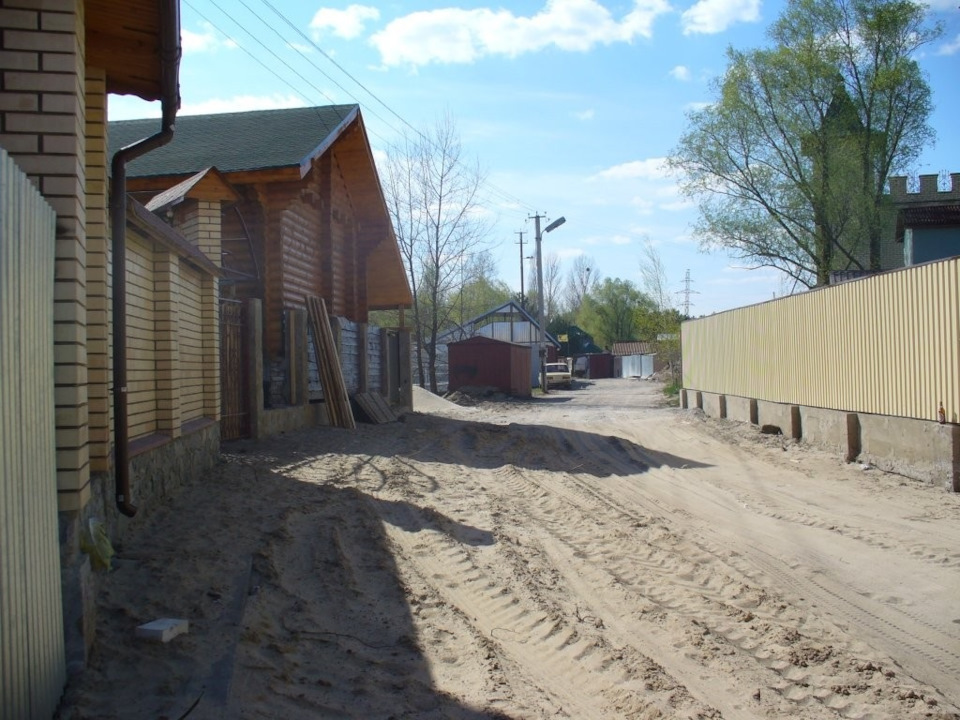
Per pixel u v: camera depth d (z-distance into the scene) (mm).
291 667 4539
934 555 7133
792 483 11211
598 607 5902
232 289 14977
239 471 9469
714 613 5758
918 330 11062
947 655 4980
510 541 7602
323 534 7090
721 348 22172
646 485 11188
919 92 28203
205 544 6316
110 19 5512
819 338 14766
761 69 28500
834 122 28188
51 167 4332
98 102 6039
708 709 4250
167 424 7945
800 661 4863
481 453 13969
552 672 4805
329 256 18188
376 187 20016
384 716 4098
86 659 4203
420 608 5707
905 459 11398
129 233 7070
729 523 8602
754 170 29141
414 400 27969
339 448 12562
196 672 4238
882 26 27641
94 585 4531
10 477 3287
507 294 76438
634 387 49906
